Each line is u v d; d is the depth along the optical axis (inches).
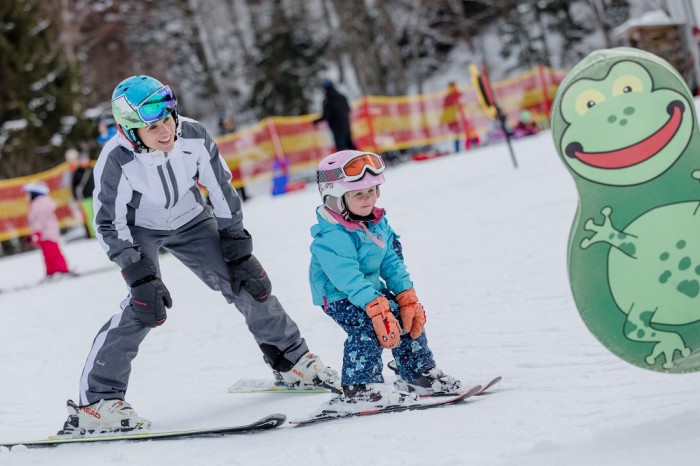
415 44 1834.4
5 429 226.1
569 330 219.8
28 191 608.4
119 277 543.8
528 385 181.3
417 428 163.5
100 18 1974.7
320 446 162.4
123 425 202.1
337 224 183.0
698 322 135.4
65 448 197.9
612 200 134.6
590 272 136.4
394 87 1993.1
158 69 2037.4
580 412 154.9
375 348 184.1
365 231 183.5
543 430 148.1
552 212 408.2
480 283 295.0
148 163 201.8
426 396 187.3
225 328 319.6
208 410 216.4
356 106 1235.9
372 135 1227.2
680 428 134.9
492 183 587.2
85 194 878.4
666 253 134.4
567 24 1825.8
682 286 134.7
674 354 137.0
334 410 184.5
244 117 1955.0
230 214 215.9
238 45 2082.9
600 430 139.9
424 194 616.7
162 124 197.0
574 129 133.6
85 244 848.3
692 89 1066.7
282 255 462.0
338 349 253.4
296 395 220.5
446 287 300.4
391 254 190.5
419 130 1278.3
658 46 1074.7
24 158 1290.6
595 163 133.6
